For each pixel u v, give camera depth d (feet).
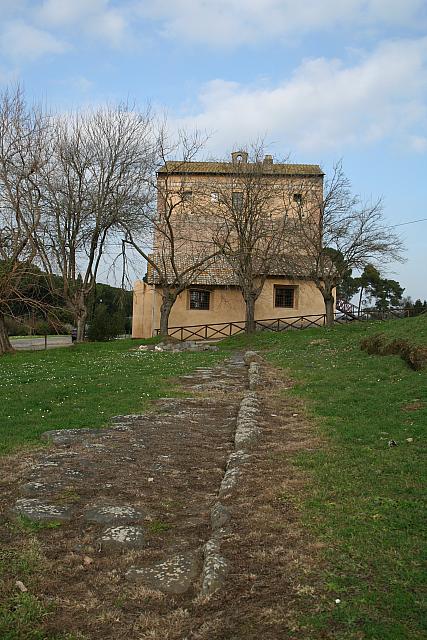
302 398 39.11
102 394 42.73
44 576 14.32
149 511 18.81
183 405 38.70
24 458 25.12
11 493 20.59
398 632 11.13
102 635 11.84
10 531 17.16
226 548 15.33
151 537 16.80
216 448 27.32
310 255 109.91
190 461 24.99
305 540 15.55
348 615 11.79
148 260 107.45
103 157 99.76
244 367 62.95
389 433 26.89
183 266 122.62
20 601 13.03
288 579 13.48
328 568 13.84
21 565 14.79
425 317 63.93
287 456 24.26
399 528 15.92
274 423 31.55
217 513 17.60
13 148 88.53
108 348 91.56
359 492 18.97
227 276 121.39
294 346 80.23
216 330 122.42
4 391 44.04
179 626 12.01
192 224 123.75
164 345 91.86
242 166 110.73
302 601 12.49
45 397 40.88
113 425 31.99
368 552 14.51
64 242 99.50
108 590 13.69
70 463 24.16
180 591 13.57
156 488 21.26
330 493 19.06
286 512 17.74
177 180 125.39
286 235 111.45
